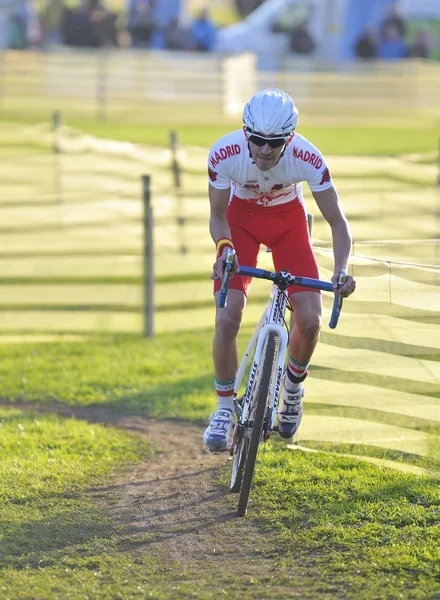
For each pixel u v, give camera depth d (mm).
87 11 85688
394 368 16016
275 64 84250
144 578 12320
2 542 13391
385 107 81000
